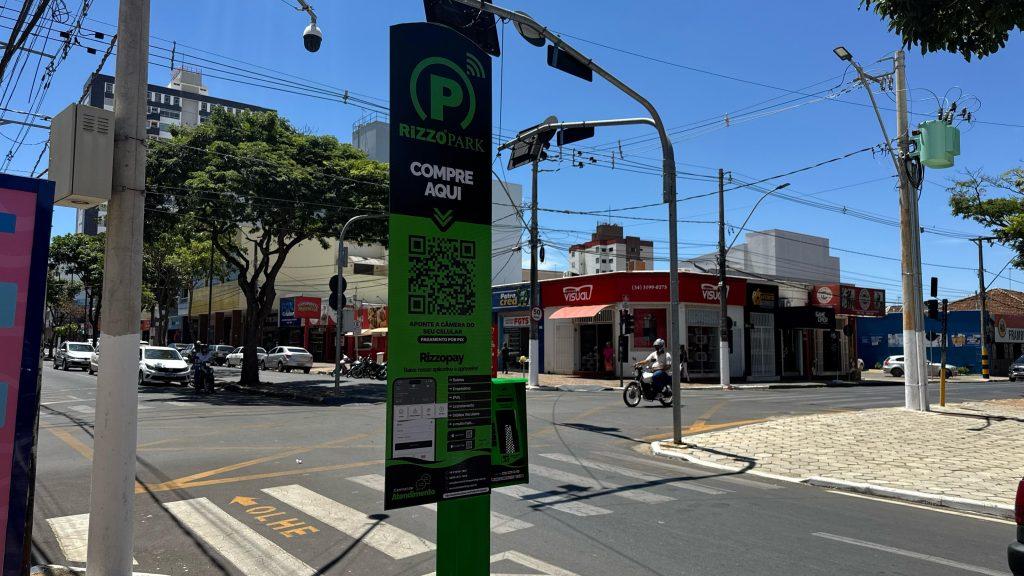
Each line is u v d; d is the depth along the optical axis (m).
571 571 5.07
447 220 4.08
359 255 50.72
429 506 6.99
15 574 3.72
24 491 3.79
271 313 49.91
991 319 45.75
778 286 36.66
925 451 10.69
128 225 4.43
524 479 4.48
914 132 15.61
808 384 31.08
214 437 11.82
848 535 6.14
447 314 4.05
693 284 31.27
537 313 26.55
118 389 4.35
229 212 20.42
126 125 4.46
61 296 57.38
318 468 8.95
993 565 5.33
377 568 5.11
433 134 4.06
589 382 28.84
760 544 5.79
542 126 12.72
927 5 6.29
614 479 8.58
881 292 40.72
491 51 4.91
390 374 3.79
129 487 4.37
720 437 12.12
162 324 45.12
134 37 4.55
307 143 23.92
